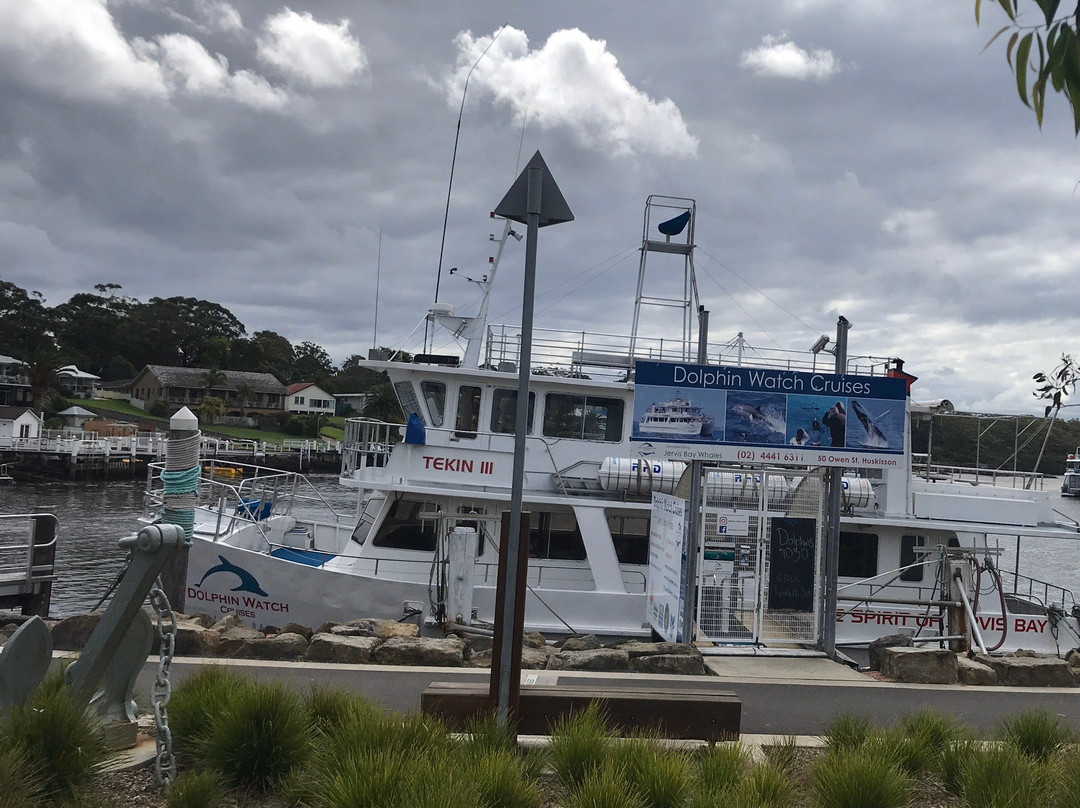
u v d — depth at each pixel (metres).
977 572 13.02
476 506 14.77
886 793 5.28
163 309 141.62
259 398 119.25
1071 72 3.20
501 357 15.88
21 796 4.46
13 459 70.00
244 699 5.57
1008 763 5.62
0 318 128.38
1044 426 17.23
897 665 9.38
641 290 17.31
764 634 11.00
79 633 9.14
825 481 11.06
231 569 13.84
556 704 6.46
